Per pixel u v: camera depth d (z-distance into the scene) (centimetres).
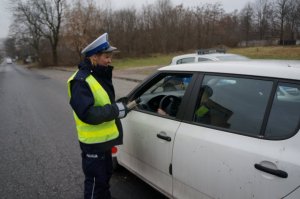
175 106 321
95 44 285
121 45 5159
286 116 216
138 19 5562
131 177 433
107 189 332
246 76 251
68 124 793
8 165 510
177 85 328
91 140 296
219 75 275
